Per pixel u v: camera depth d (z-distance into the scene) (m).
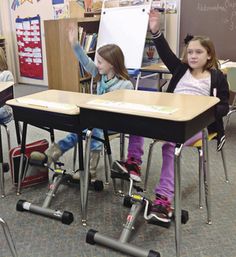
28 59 6.43
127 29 4.06
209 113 1.68
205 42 2.14
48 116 1.85
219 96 2.10
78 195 2.35
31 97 2.09
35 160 2.30
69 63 4.16
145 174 2.53
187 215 2.00
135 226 1.97
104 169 2.69
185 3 4.49
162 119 1.44
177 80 2.29
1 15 6.30
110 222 2.02
